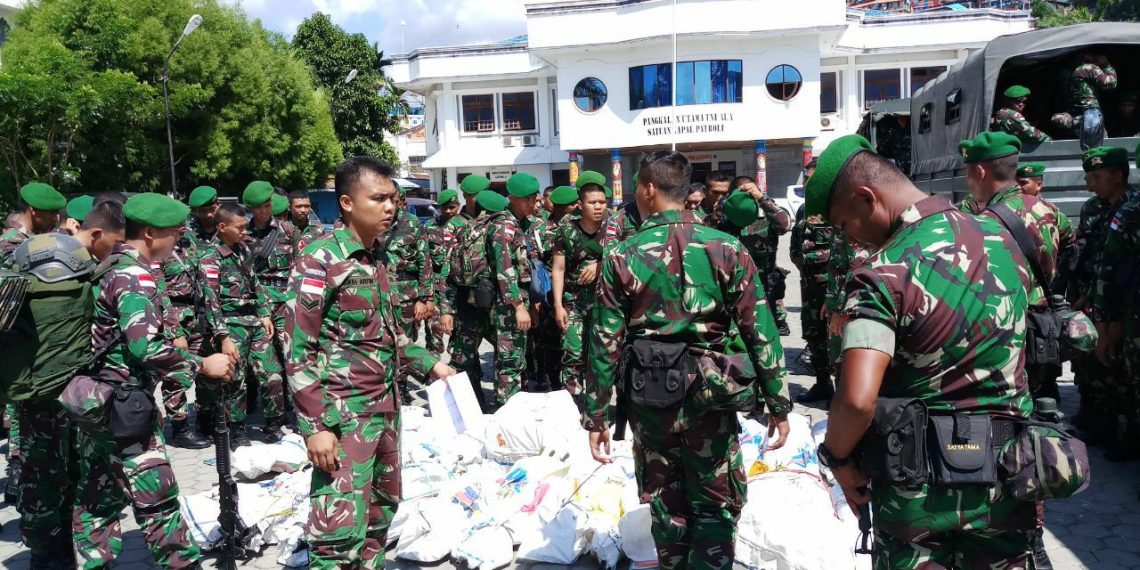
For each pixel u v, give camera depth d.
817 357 6.26
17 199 19.14
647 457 3.02
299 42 34.94
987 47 6.36
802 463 4.23
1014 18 30.17
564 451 4.66
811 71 28.28
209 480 5.10
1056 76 7.61
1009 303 1.96
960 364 1.94
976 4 37.78
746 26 27.58
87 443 3.30
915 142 8.77
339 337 3.02
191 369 3.33
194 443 5.90
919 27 30.19
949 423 1.94
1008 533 2.01
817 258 5.98
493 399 7.01
